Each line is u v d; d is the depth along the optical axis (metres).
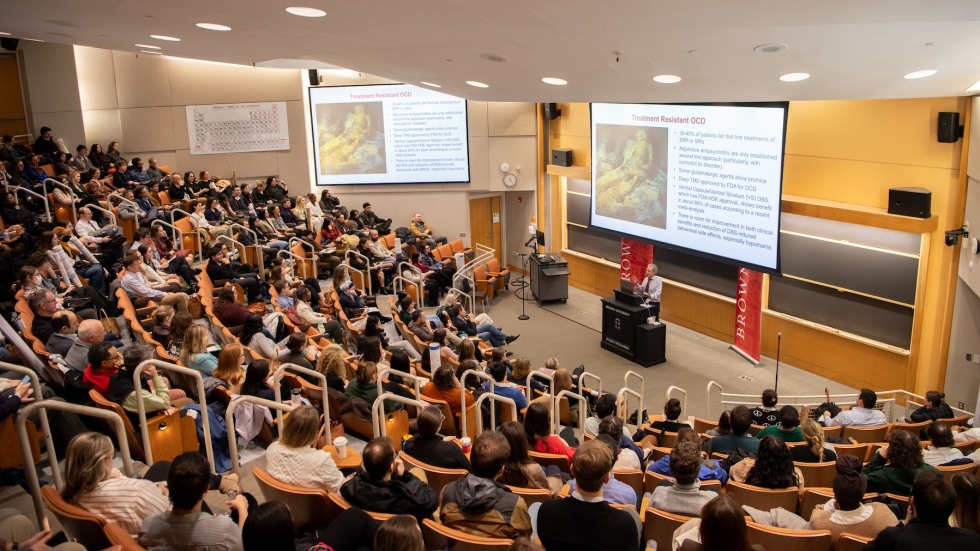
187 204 14.54
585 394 10.54
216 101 17.86
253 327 7.96
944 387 11.68
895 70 7.55
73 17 7.28
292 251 14.11
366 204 18.31
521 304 17.77
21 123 16.23
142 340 7.86
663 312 16.44
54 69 16.20
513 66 8.71
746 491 5.15
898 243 11.83
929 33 5.96
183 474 3.46
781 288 13.87
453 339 11.22
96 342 6.32
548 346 15.06
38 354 6.36
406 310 12.07
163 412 5.52
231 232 13.44
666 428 7.99
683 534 3.89
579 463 3.42
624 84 9.62
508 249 20.55
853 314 12.71
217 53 10.09
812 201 12.58
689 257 15.64
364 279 15.36
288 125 18.42
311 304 11.21
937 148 10.91
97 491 3.72
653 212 14.81
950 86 8.77
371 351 7.63
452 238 19.45
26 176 13.12
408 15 5.94
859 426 8.51
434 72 10.02
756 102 12.12
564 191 18.98
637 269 16.41
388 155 18.80
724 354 14.47
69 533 3.65
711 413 12.15
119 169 14.90
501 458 4.12
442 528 3.80
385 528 3.07
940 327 11.38
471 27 6.36
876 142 11.67
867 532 4.27
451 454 4.98
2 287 8.60
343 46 8.04
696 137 13.46
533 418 6.08
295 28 6.86
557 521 3.43
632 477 5.59
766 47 6.70
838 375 13.06
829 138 12.34
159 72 17.34
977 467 6.09
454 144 18.78
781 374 13.47
